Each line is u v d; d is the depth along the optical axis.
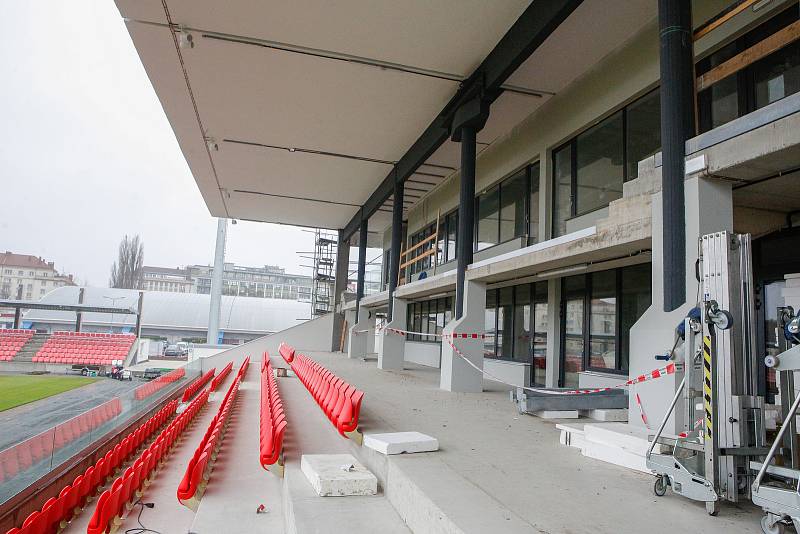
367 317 19.55
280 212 21.36
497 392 9.33
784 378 3.20
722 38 6.15
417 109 10.73
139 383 20.11
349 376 11.88
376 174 15.43
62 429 6.06
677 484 3.21
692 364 3.51
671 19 4.63
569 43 7.91
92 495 5.80
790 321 3.12
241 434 8.05
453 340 9.23
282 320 52.69
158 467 6.73
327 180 16.28
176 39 8.48
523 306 11.91
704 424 3.14
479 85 8.93
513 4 7.24
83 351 29.03
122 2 7.59
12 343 28.86
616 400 6.57
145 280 102.06
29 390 18.08
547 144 10.23
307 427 6.89
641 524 2.82
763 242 5.69
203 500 4.88
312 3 7.39
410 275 20.47
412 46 8.38
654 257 4.72
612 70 8.31
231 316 51.38
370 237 28.09
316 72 9.37
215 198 19.45
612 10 7.12
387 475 4.12
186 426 9.20
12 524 4.80
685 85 4.52
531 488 3.44
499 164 12.39
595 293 9.36
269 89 10.13
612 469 3.99
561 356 10.31
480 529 2.67
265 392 9.25
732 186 4.48
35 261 81.50
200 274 100.94
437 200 17.28
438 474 3.70
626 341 8.52
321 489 4.01
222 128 12.27
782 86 5.53
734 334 3.26
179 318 49.84
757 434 3.22
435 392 9.01
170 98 10.75
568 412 6.48
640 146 7.84
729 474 3.09
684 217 4.37
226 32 8.22
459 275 9.61
